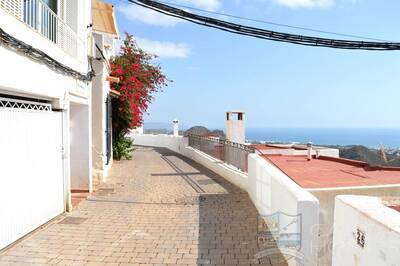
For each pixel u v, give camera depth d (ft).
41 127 23.31
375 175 30.09
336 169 34.12
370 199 11.98
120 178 42.75
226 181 40.65
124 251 19.51
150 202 30.66
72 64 28.35
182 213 27.14
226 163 45.03
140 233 22.47
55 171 25.43
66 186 26.96
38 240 20.90
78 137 33.88
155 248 19.94
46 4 25.14
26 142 21.43
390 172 32.04
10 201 19.66
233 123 54.34
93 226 23.76
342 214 11.90
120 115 56.44
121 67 54.90
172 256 18.84
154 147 90.27
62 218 25.45
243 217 25.91
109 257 18.69
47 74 22.71
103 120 40.19
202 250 19.63
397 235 8.56
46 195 24.03
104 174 40.45
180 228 23.48
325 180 27.40
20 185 20.70
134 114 57.98
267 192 23.93
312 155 45.78
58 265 17.60
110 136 51.52
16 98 21.06
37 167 22.76
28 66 19.90
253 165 30.53
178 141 76.48
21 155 20.84
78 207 28.63
